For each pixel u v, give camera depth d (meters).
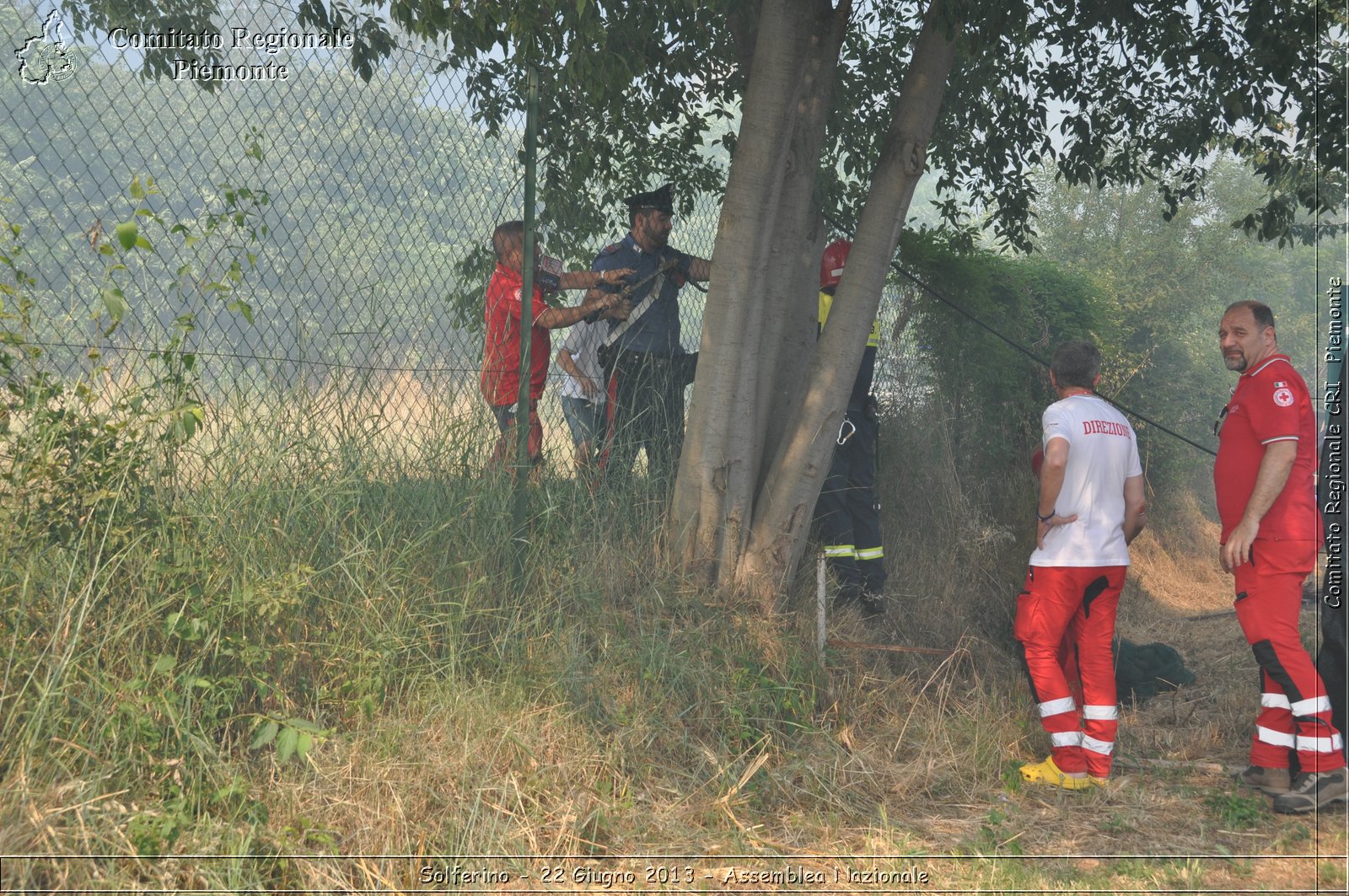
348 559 4.20
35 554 3.58
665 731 4.27
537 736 3.98
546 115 5.79
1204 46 6.82
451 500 4.69
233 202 3.93
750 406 5.36
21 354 3.68
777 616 5.20
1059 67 7.70
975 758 4.58
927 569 6.55
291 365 4.39
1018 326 8.59
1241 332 4.36
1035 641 4.54
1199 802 4.27
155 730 3.34
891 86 7.69
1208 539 11.91
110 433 3.74
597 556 5.02
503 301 5.07
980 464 7.78
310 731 3.44
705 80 7.21
